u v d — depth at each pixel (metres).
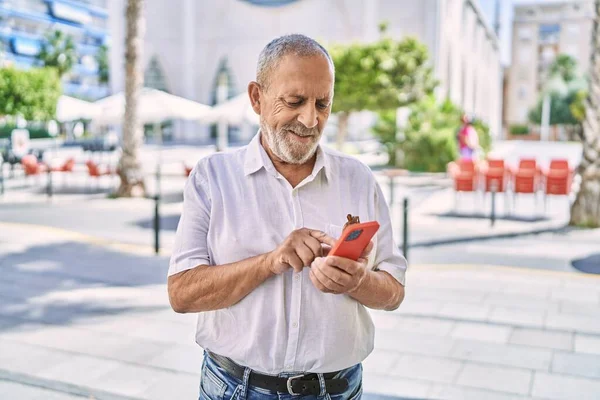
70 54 54.97
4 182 17.95
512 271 7.41
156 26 43.84
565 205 13.16
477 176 12.99
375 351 4.73
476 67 58.88
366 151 30.97
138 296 6.27
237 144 43.28
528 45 85.62
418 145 21.69
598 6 10.02
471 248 8.83
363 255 1.54
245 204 1.74
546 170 13.30
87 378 4.22
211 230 1.76
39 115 29.05
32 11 75.25
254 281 1.62
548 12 84.19
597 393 4.01
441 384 4.14
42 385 4.13
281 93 1.60
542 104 71.81
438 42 38.75
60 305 5.94
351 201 1.83
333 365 1.73
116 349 4.75
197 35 44.19
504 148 45.56
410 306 5.93
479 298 6.22
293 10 41.91
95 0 85.50
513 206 12.76
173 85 44.59
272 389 1.73
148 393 4.00
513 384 4.14
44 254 8.30
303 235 1.55
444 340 4.97
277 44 1.63
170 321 5.46
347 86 21.86
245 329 1.73
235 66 43.81
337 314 1.72
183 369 4.38
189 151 33.91
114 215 11.91
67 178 19.19
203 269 1.68
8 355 4.61
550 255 8.34
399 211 12.59
